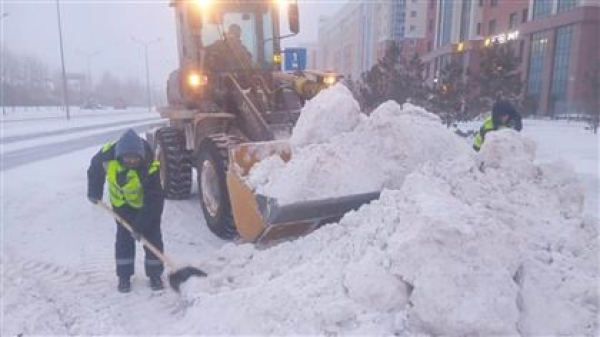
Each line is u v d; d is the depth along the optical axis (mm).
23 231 6180
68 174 10578
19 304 4102
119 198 4367
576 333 3076
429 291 2996
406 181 3883
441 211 3248
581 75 31844
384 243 3445
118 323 3781
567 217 4121
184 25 7203
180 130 7617
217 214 5652
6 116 42000
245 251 4473
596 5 31562
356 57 76562
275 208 4281
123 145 4215
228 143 5707
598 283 3322
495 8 41031
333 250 3787
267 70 7387
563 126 21828
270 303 3324
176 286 4145
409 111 5305
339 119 4941
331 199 4375
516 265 3191
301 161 4512
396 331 3055
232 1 7188
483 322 2893
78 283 4574
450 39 45875
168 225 6297
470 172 4090
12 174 10578
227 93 6730
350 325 3137
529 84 37219
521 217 3777
